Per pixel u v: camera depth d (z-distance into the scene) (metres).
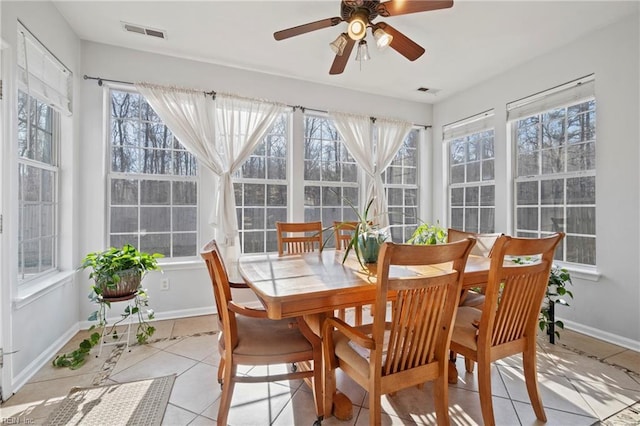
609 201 2.58
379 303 1.26
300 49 2.98
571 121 2.94
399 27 2.60
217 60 3.20
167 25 2.61
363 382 1.37
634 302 2.43
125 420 1.62
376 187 3.94
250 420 1.63
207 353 2.38
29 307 2.05
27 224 2.20
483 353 1.51
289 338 1.61
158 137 3.18
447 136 4.24
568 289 2.86
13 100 1.88
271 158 3.66
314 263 2.15
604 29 2.61
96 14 2.46
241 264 2.12
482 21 2.52
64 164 2.65
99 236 2.88
